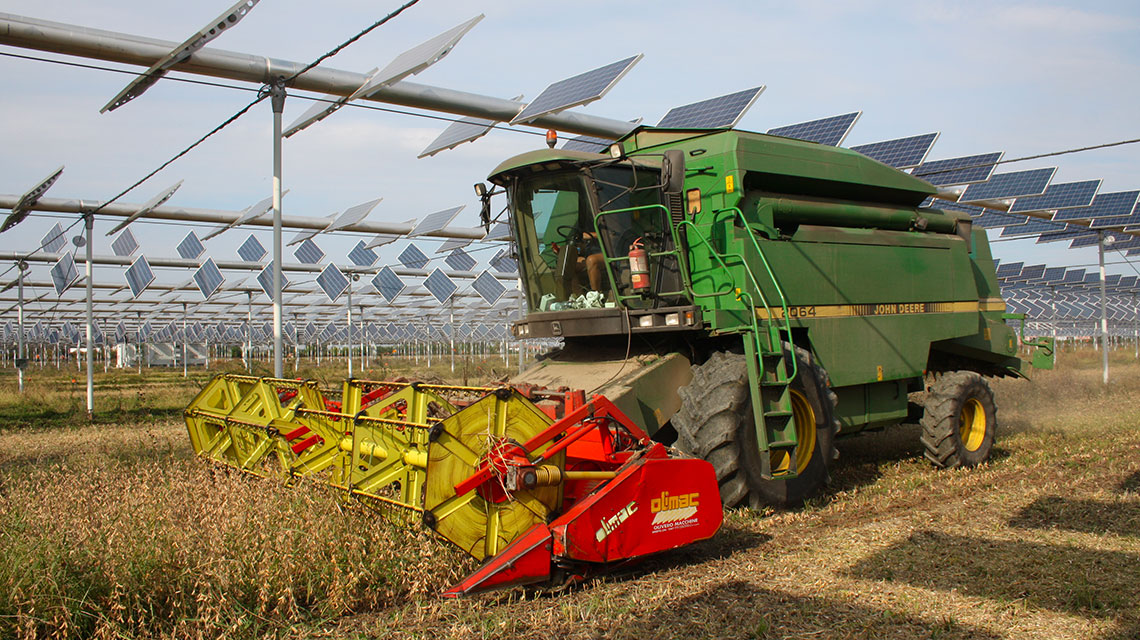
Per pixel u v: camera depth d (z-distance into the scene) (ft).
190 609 15.72
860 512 25.25
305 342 162.20
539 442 17.75
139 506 19.54
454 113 38.40
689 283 26.32
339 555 17.03
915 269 33.30
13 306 120.16
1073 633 14.92
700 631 15.30
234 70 32.89
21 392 81.41
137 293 66.13
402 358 175.73
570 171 25.89
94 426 52.47
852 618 15.84
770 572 18.95
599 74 35.32
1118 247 83.51
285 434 22.79
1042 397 58.18
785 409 24.97
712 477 19.94
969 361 39.29
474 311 133.28
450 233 59.21
